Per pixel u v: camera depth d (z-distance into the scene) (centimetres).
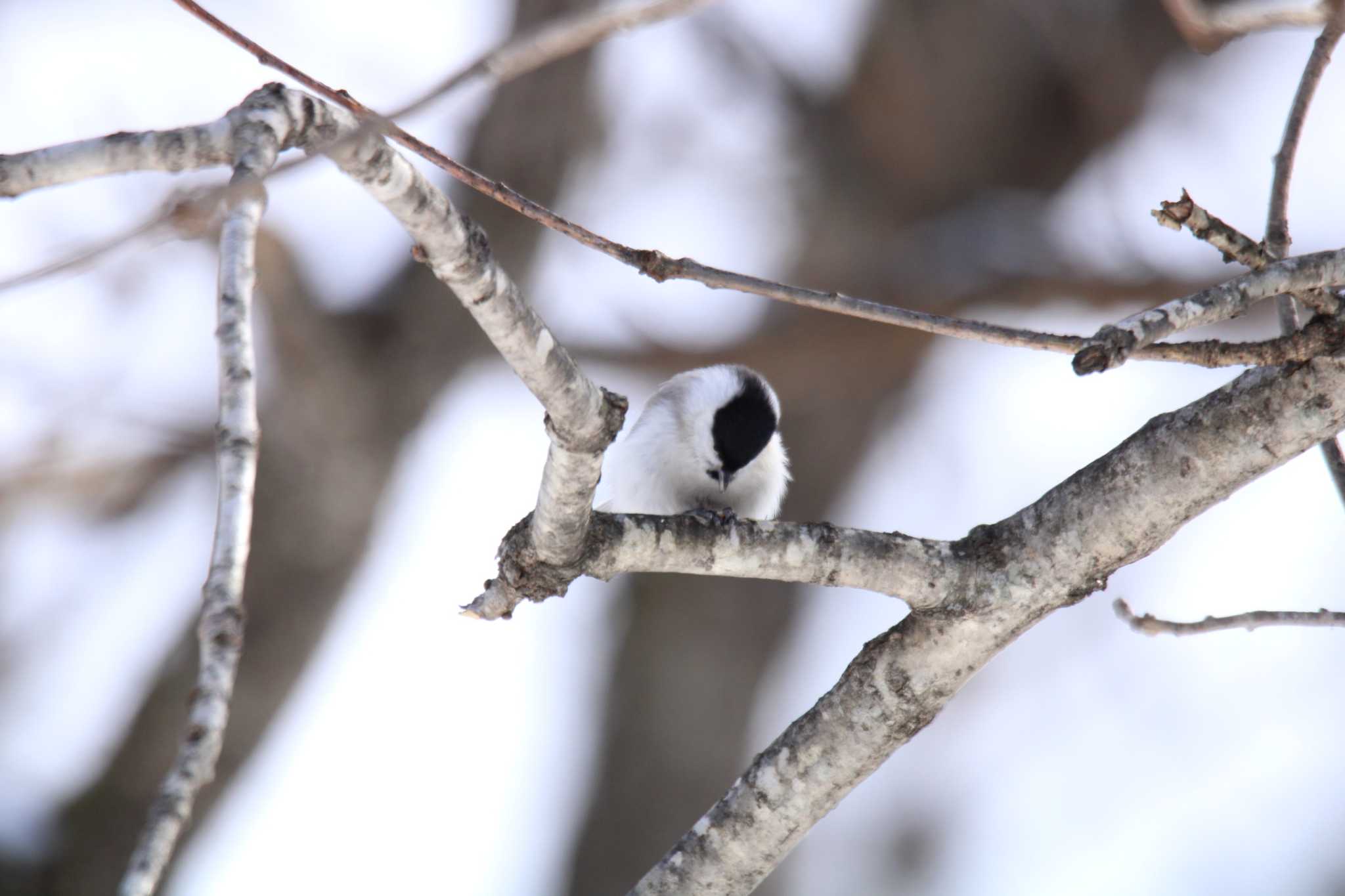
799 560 546
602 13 449
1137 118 1461
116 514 1308
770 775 579
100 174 355
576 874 1498
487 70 404
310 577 1225
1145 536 541
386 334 1238
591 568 539
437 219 396
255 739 1229
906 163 1462
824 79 1521
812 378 1423
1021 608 550
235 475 315
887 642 570
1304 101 580
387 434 1234
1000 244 1407
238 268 336
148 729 1164
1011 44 1449
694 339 1380
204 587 300
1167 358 480
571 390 451
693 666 1523
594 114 1335
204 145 352
